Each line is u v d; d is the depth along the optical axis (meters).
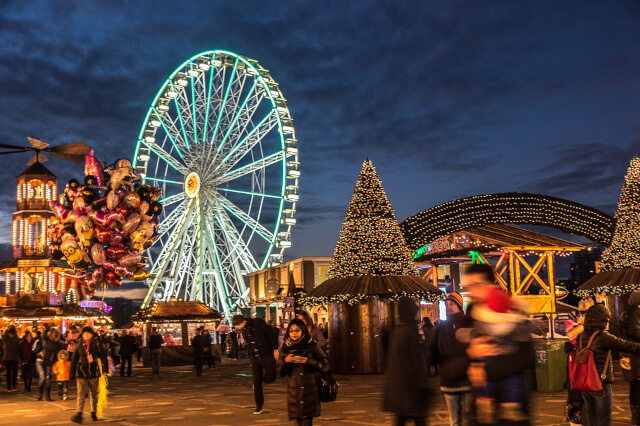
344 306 22.61
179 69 49.00
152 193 24.22
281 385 19.94
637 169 23.66
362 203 23.30
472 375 5.04
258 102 48.97
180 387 20.52
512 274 33.50
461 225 27.23
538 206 27.36
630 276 22.83
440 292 23.11
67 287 40.56
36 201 40.94
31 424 12.92
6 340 21.95
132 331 44.03
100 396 13.19
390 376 6.70
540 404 12.54
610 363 7.98
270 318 52.62
